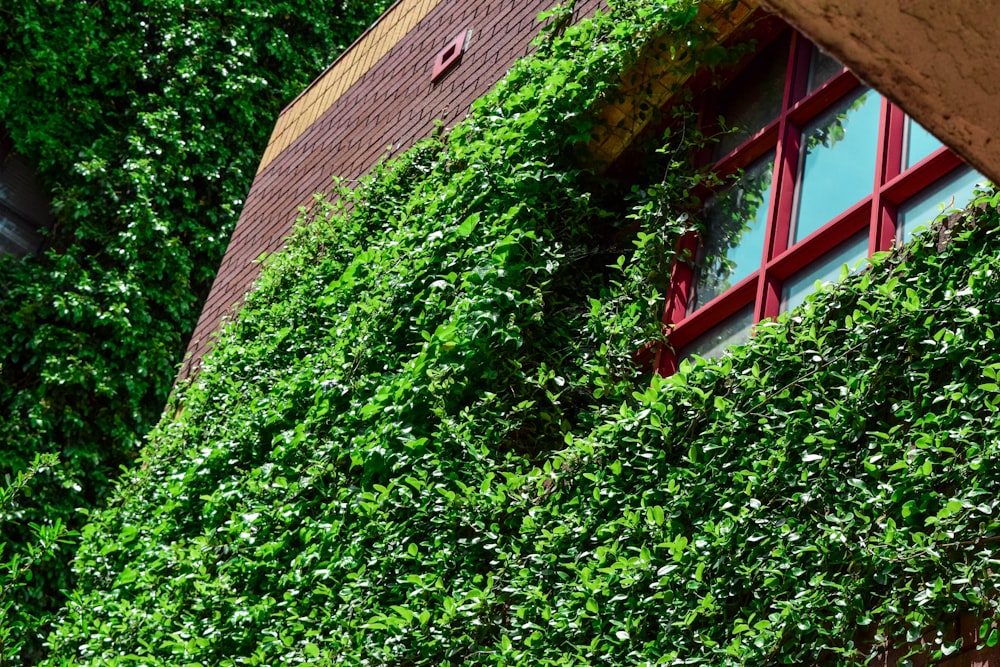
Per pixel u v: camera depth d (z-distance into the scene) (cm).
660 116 566
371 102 896
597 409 480
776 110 529
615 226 560
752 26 548
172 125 1473
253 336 786
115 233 1405
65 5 1452
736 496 382
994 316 348
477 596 435
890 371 363
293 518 582
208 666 564
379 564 510
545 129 577
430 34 868
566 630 404
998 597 301
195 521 683
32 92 1407
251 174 1557
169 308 1416
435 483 504
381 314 609
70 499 1263
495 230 557
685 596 376
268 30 1633
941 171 410
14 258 1348
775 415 382
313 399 640
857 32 128
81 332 1335
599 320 506
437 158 716
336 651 483
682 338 496
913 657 316
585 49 587
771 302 452
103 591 719
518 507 466
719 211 525
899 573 325
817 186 476
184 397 808
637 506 417
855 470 355
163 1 1531
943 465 331
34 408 1270
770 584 350
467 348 530
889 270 387
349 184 833
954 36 125
